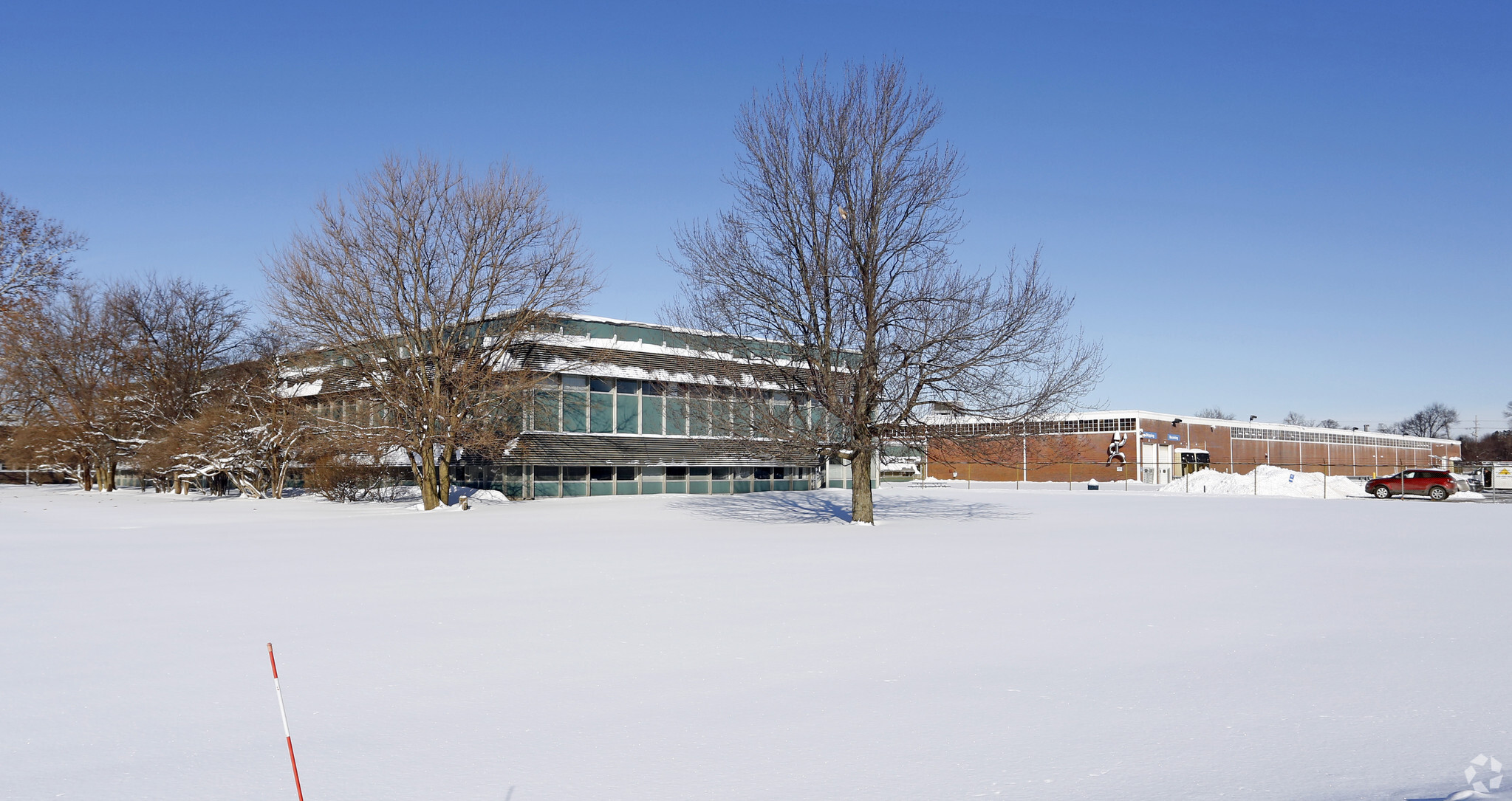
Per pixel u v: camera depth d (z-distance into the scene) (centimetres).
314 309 3931
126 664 1005
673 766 671
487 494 4472
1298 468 10500
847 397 2945
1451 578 1681
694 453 5191
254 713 817
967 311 2917
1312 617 1262
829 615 1280
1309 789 613
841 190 3070
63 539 2612
